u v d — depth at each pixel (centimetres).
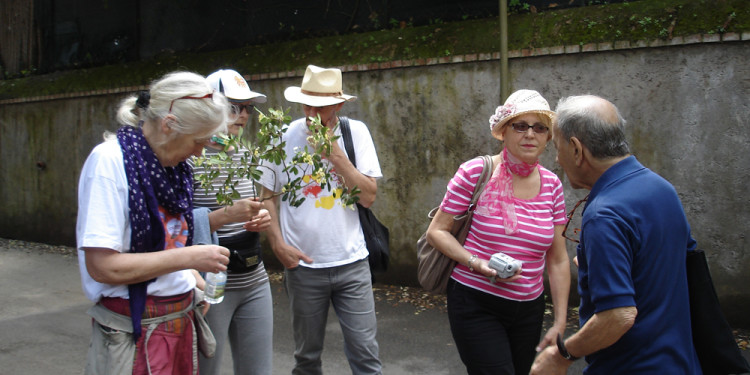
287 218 317
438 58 568
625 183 190
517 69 538
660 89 485
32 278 673
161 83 190
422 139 587
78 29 858
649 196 187
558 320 270
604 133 192
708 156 472
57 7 872
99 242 177
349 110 621
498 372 258
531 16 557
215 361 285
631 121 496
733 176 465
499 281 259
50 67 887
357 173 311
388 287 607
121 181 184
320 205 311
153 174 191
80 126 811
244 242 289
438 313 532
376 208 615
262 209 252
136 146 189
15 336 479
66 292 616
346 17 669
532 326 271
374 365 320
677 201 192
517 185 271
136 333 191
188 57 746
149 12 796
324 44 654
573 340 192
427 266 279
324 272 311
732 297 470
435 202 585
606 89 504
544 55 524
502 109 265
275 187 318
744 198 462
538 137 260
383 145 607
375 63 600
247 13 727
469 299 265
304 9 692
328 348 459
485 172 269
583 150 197
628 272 179
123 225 185
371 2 653
